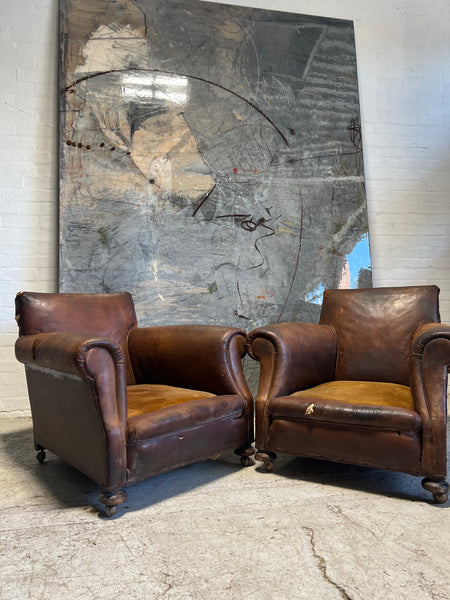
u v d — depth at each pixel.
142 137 3.00
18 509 1.73
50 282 2.98
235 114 3.16
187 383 2.23
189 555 1.41
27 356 1.98
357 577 1.29
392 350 2.30
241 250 3.11
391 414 1.77
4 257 2.93
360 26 3.50
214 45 3.16
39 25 2.99
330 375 2.40
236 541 1.49
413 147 3.53
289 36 3.30
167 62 3.07
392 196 3.48
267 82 3.23
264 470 2.12
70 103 2.90
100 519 1.65
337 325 2.47
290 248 3.19
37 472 2.10
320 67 3.34
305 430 1.96
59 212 2.85
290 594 1.22
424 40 3.59
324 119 3.31
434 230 3.54
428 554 1.41
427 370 1.77
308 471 2.10
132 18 3.03
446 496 1.76
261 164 3.18
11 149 2.94
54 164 3.00
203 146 3.09
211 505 1.75
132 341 2.42
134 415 1.75
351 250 3.28
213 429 1.97
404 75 3.55
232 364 2.13
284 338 2.11
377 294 2.45
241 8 3.23
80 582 1.29
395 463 1.79
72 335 1.75
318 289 3.21
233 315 3.08
